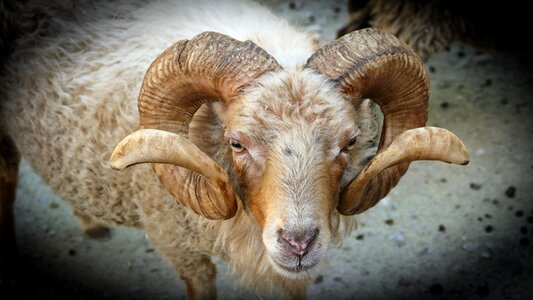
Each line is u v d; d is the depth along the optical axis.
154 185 4.17
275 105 3.28
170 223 4.32
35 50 4.60
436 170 6.55
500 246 5.84
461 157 3.35
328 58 3.34
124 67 4.25
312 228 3.25
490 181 6.45
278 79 3.28
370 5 6.58
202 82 3.36
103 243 5.95
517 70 7.65
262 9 4.46
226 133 3.43
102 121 4.29
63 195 4.84
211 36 3.32
